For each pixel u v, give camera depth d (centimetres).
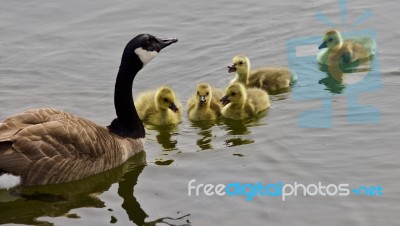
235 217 1291
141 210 1330
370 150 1498
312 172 1427
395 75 1819
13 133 1348
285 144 1541
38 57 1977
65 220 1302
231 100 1670
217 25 2102
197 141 1593
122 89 1523
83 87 1844
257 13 2150
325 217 1282
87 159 1408
